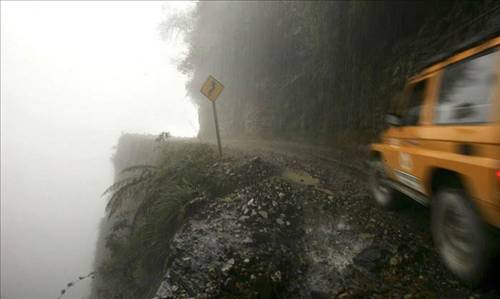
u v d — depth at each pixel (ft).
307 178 25.02
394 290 11.18
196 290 12.10
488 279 9.70
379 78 38.58
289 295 12.00
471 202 9.59
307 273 13.10
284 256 14.24
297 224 17.39
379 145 18.06
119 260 27.17
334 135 44.34
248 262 13.30
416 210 17.07
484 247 9.08
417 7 35.14
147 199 24.81
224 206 19.29
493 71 8.73
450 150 10.35
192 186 22.31
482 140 8.62
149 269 20.95
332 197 20.34
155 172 29.01
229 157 31.07
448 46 28.73
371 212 17.70
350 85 42.73
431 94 12.23
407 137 14.06
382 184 17.95
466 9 28.63
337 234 15.78
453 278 11.10
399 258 12.79
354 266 13.03
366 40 40.24
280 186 21.97
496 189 8.07
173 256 14.87
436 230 11.66
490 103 8.67
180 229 17.07
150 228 21.74
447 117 10.89
